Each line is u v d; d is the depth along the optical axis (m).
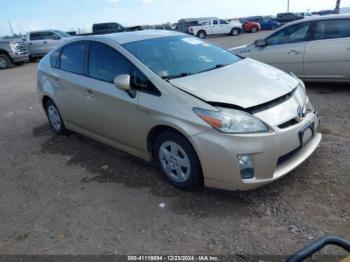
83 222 3.27
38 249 2.96
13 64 18.62
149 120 3.58
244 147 3.01
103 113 4.25
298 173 3.71
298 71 7.07
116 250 2.85
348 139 4.46
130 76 3.84
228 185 3.16
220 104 3.15
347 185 3.41
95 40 4.48
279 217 3.05
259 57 7.56
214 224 3.04
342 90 6.77
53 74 5.20
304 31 6.91
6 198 3.88
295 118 3.34
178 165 3.51
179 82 3.52
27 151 5.21
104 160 4.57
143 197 3.58
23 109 7.80
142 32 4.71
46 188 4.01
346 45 6.35
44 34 20.53
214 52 4.54
